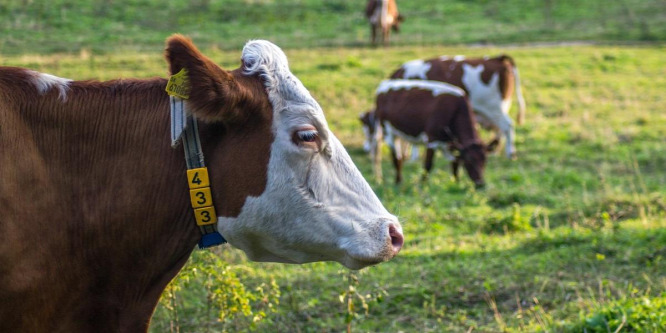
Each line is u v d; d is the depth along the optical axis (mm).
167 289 4984
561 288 6508
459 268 7141
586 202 9969
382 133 13523
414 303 6418
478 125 15430
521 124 15273
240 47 23750
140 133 3031
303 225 3014
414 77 15617
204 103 2783
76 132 2984
